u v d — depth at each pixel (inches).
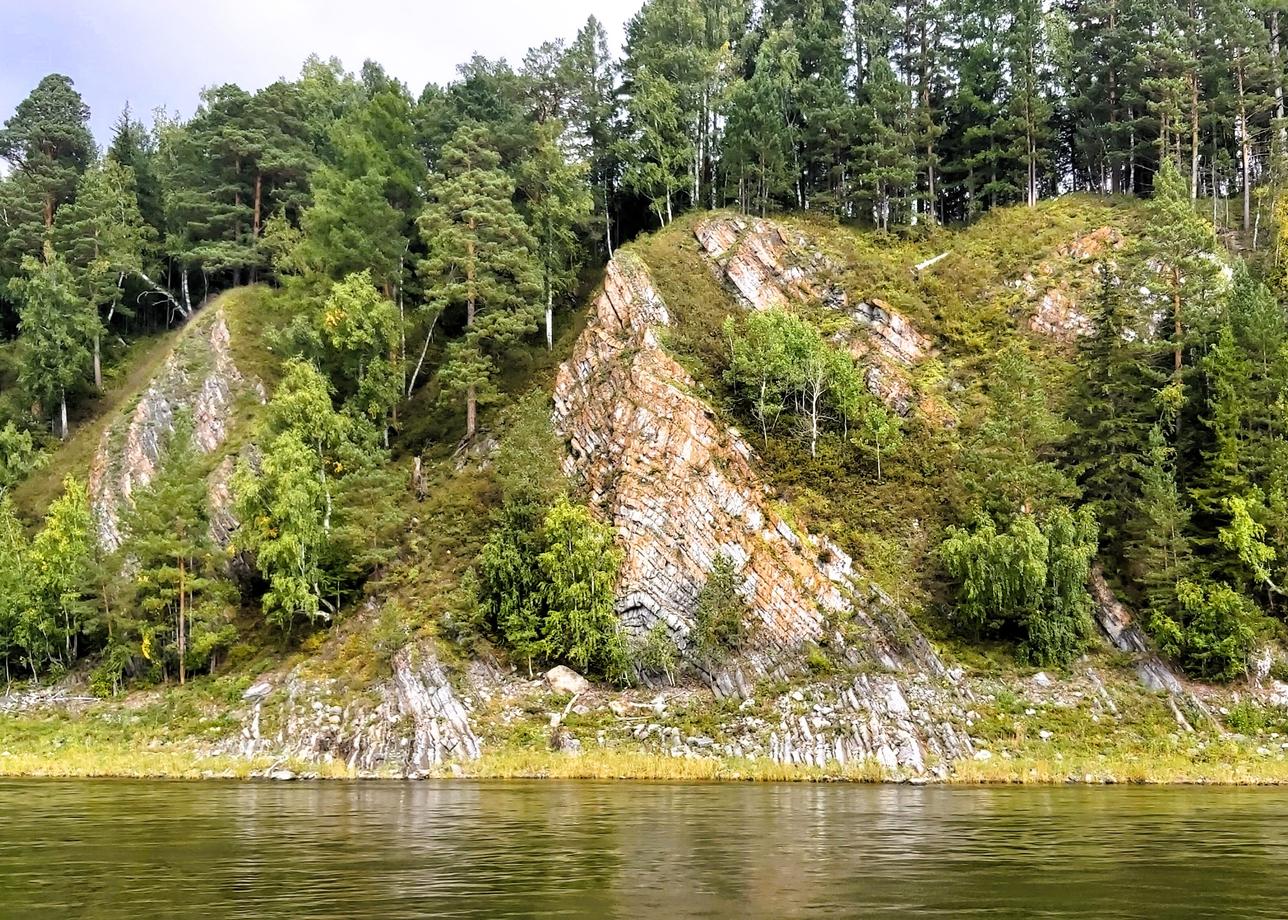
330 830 960.3
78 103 3841.0
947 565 1833.2
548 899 649.6
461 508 2134.6
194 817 1063.6
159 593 2062.0
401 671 1775.3
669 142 2977.4
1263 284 2182.6
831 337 2363.4
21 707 2022.6
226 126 3233.3
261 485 2055.9
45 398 2871.6
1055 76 3193.9
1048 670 1745.8
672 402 2057.1
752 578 1847.9
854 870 747.4
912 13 3233.3
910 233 2795.3
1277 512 1808.6
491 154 2571.4
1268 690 1722.4
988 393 2269.9
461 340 2447.1
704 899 647.8
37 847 867.4
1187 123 2923.2
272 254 3110.2
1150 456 1903.3
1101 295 2112.5
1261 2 3051.2
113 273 3154.5
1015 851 829.8
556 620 1817.2
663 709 1724.9
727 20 3265.3
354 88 3782.0
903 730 1606.8
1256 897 655.8
